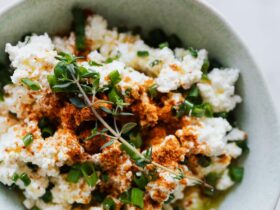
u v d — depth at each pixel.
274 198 0.17
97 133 0.15
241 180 0.18
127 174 0.16
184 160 0.17
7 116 0.17
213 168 0.18
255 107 0.18
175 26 0.18
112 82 0.16
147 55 0.18
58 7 0.17
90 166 0.16
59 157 0.16
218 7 0.22
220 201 0.18
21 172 0.17
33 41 0.17
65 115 0.16
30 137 0.16
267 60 0.22
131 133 0.17
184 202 0.18
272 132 0.17
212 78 0.18
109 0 0.17
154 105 0.17
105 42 0.18
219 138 0.17
